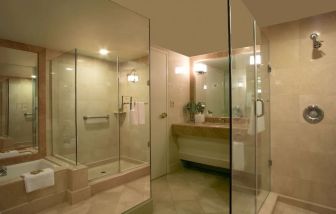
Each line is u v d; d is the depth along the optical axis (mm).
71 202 2135
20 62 2449
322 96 2037
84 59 3156
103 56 3262
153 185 2846
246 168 1671
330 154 2004
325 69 2020
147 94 3021
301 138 2164
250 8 1920
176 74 3518
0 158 2291
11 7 1838
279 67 2283
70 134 2963
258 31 2033
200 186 2809
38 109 2619
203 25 2420
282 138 2285
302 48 2145
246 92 1701
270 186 2377
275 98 2316
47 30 2324
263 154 2146
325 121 2025
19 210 1845
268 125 2324
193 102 3703
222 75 3393
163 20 2252
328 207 2014
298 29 2160
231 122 1368
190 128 3152
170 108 3408
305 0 1791
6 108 2350
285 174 2273
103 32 2490
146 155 3029
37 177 1967
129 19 2182
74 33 2465
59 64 2838
